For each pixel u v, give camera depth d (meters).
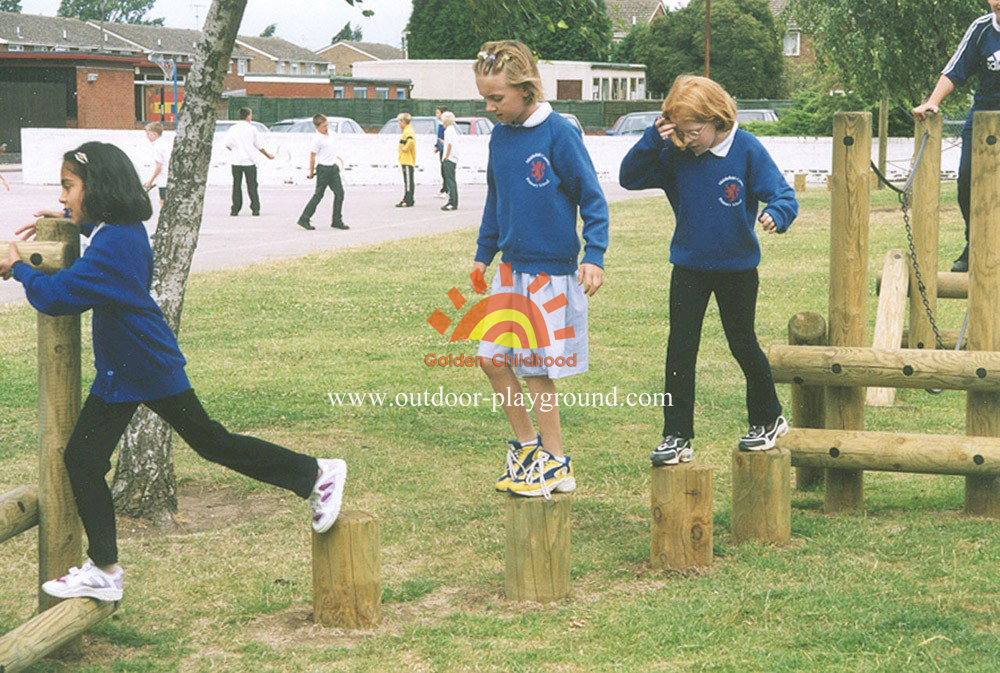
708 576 5.01
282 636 4.52
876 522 5.79
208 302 12.80
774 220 4.75
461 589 5.01
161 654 4.36
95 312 4.09
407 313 12.25
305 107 52.22
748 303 5.18
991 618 4.46
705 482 5.06
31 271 3.95
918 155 7.74
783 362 5.92
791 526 5.68
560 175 4.79
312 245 17.80
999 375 5.66
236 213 22.34
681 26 68.19
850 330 5.99
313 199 19.97
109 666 4.25
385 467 7.00
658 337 10.94
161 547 5.64
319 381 9.29
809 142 33.22
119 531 5.87
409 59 60.91
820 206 23.53
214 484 6.77
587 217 4.79
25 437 7.71
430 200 27.00
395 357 10.26
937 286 8.20
